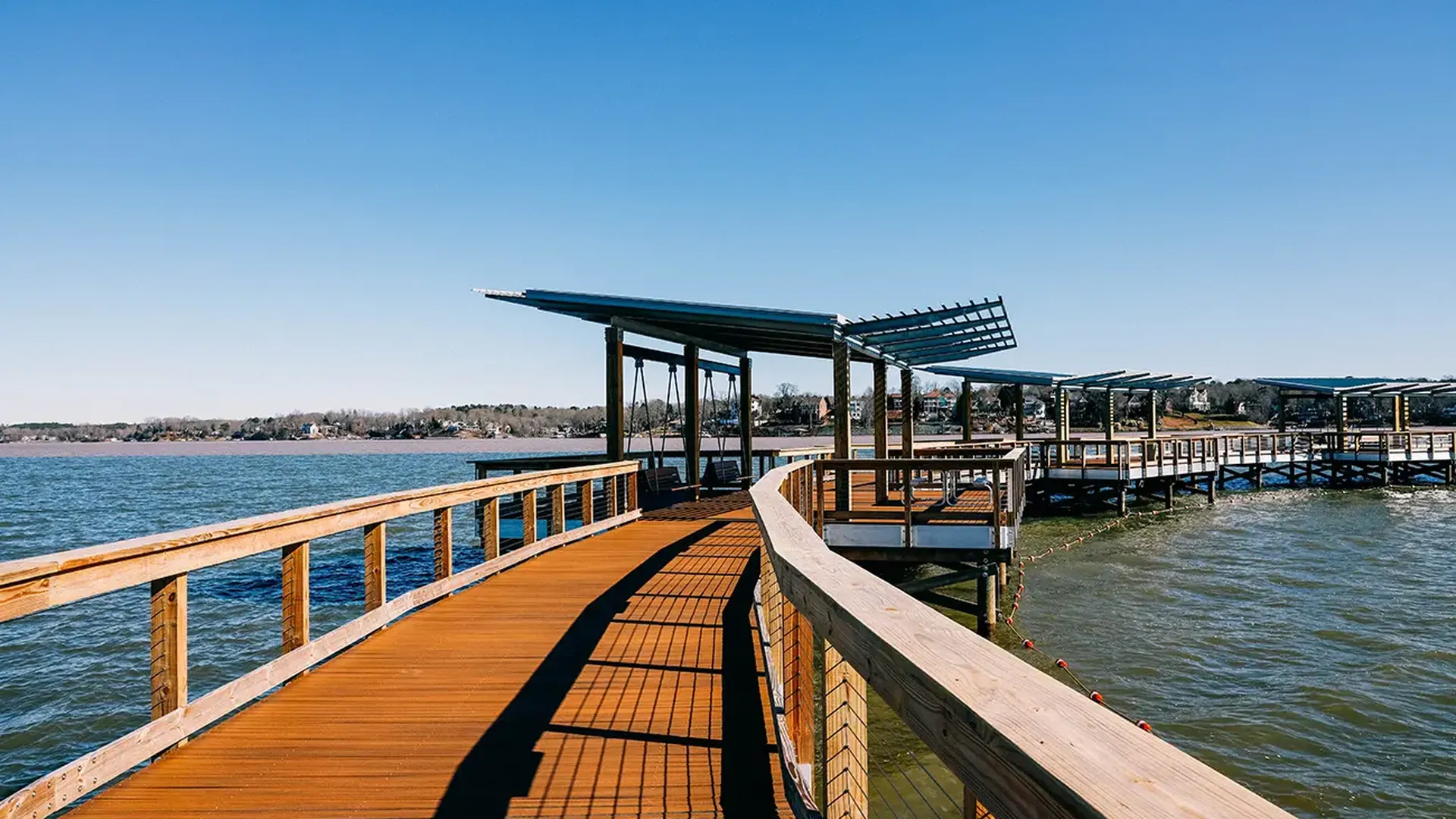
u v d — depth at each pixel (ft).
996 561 30.19
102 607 43.70
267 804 10.34
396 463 272.72
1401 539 64.69
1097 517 76.54
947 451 48.88
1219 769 23.76
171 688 11.80
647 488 54.65
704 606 21.49
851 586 6.47
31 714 28.76
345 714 13.62
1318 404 234.17
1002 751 3.22
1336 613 40.75
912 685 4.34
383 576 18.75
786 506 12.98
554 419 481.05
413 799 10.46
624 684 15.12
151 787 10.82
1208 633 37.01
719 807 10.23
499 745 12.27
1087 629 37.60
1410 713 27.66
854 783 6.62
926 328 40.27
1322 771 23.57
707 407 66.59
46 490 144.56
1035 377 86.53
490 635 18.66
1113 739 3.08
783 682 11.18
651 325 47.47
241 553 13.23
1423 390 112.98
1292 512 82.94
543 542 29.91
